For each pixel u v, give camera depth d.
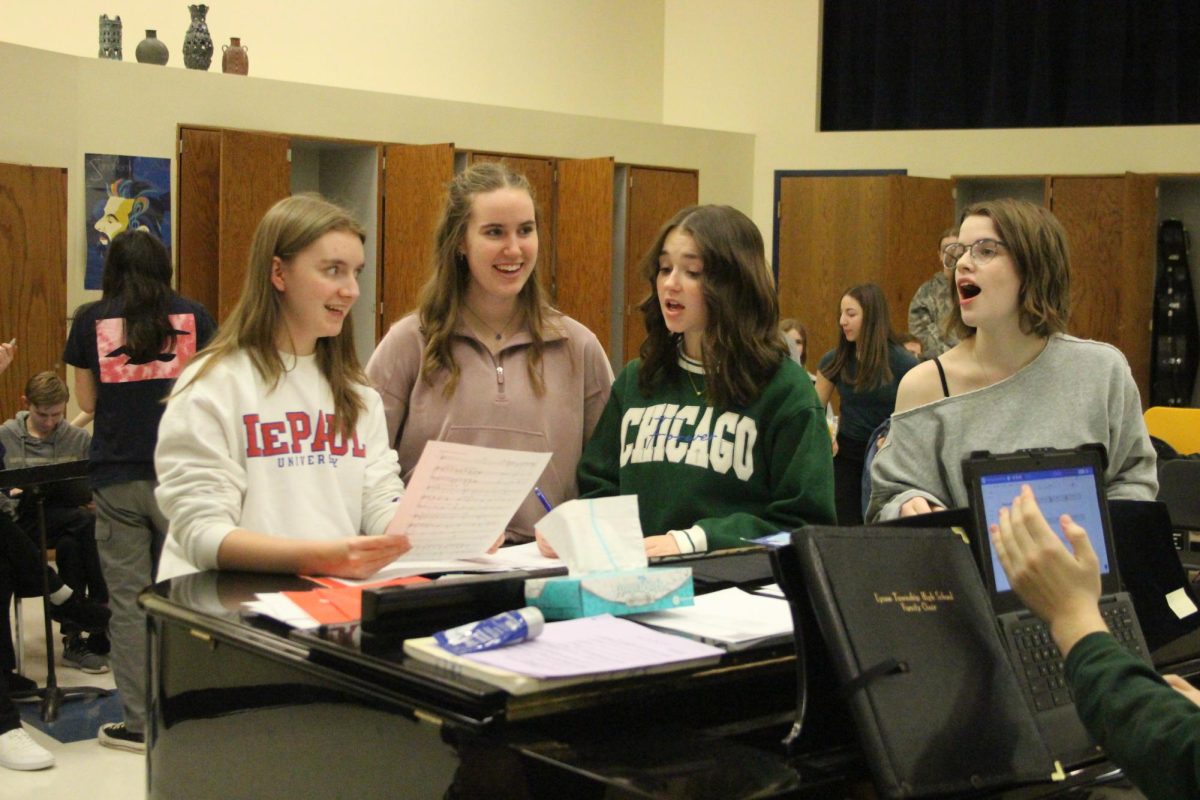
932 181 8.92
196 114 6.89
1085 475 1.62
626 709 1.32
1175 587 1.77
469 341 2.51
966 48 9.34
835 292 9.02
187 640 1.67
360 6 8.24
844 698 1.24
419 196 7.45
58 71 6.40
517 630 1.33
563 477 2.54
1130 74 9.14
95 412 3.87
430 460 1.78
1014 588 1.40
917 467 2.20
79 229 6.55
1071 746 1.39
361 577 1.80
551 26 9.24
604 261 7.99
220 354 2.03
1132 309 8.52
